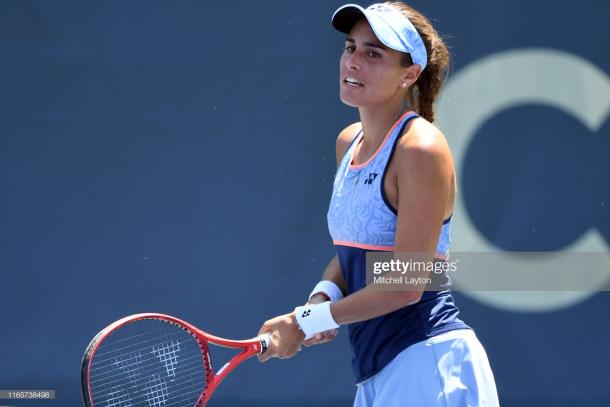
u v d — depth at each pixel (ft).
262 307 66.90
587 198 67.05
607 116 67.05
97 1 66.64
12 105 66.69
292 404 66.95
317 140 67.26
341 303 36.29
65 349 66.49
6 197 66.64
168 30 66.85
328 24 67.00
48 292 66.64
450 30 67.05
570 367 66.80
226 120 67.00
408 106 39.19
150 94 66.90
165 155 67.05
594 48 67.05
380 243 36.11
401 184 34.99
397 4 38.60
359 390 38.01
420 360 35.70
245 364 67.05
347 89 36.96
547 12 67.05
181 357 56.70
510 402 66.64
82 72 66.85
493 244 67.10
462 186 67.21
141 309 66.69
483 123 67.15
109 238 66.85
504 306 66.95
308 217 67.10
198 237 66.90
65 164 66.85
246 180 67.10
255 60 67.00
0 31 66.59
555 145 67.15
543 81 67.10
